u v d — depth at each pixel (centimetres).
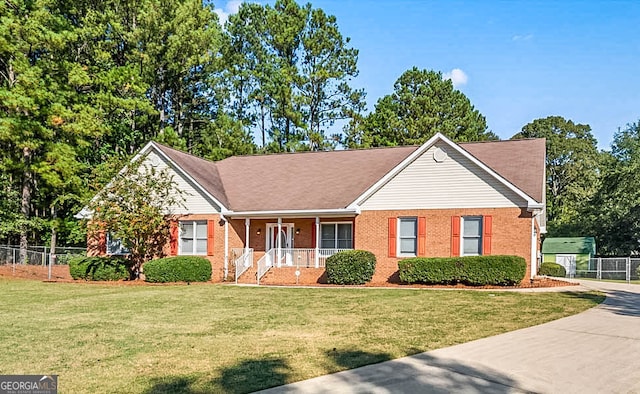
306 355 893
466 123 5147
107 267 2486
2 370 798
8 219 2989
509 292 1858
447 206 2281
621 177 4738
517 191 2159
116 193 2422
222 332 1113
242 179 2920
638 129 5800
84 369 803
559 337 1055
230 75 4625
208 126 4484
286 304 1574
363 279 2275
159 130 4144
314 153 3050
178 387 708
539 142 2577
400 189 2359
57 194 3359
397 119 4975
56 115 2978
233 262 2556
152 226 2441
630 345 980
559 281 2475
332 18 4772
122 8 3853
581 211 5316
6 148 3002
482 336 1065
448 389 703
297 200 2594
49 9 3272
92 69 3528
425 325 1197
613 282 2948
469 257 2120
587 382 741
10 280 2455
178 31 3803
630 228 4556
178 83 4250
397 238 2350
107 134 3619
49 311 1432
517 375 773
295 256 2561
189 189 2636
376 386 714
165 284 2309
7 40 2748
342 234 2586
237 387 708
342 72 4691
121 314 1377
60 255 3014
